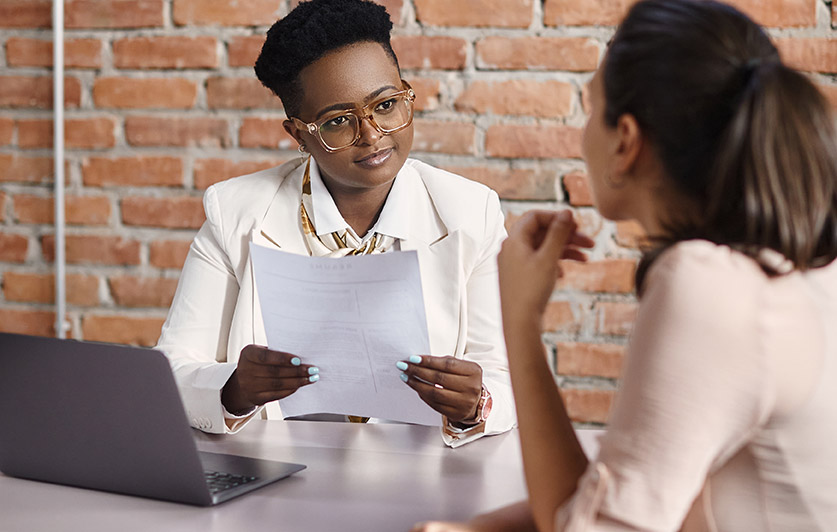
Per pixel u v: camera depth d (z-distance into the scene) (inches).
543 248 31.7
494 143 73.3
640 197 28.9
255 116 76.4
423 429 46.9
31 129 79.9
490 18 72.4
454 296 52.5
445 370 41.8
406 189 54.9
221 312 54.0
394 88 49.9
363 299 41.0
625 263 72.4
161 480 34.9
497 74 72.8
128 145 78.1
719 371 24.1
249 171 77.0
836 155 26.0
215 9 75.9
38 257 81.1
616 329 72.9
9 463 38.2
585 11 71.3
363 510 34.4
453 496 36.1
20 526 32.5
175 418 33.5
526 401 30.3
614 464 25.0
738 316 24.4
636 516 24.4
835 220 26.6
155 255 78.6
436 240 53.9
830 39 68.7
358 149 49.8
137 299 79.1
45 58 78.9
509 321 31.7
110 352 33.8
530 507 31.2
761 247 26.1
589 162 30.1
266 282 41.9
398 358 42.1
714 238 26.8
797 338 25.0
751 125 25.3
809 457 25.9
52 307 81.2
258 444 43.8
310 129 50.2
